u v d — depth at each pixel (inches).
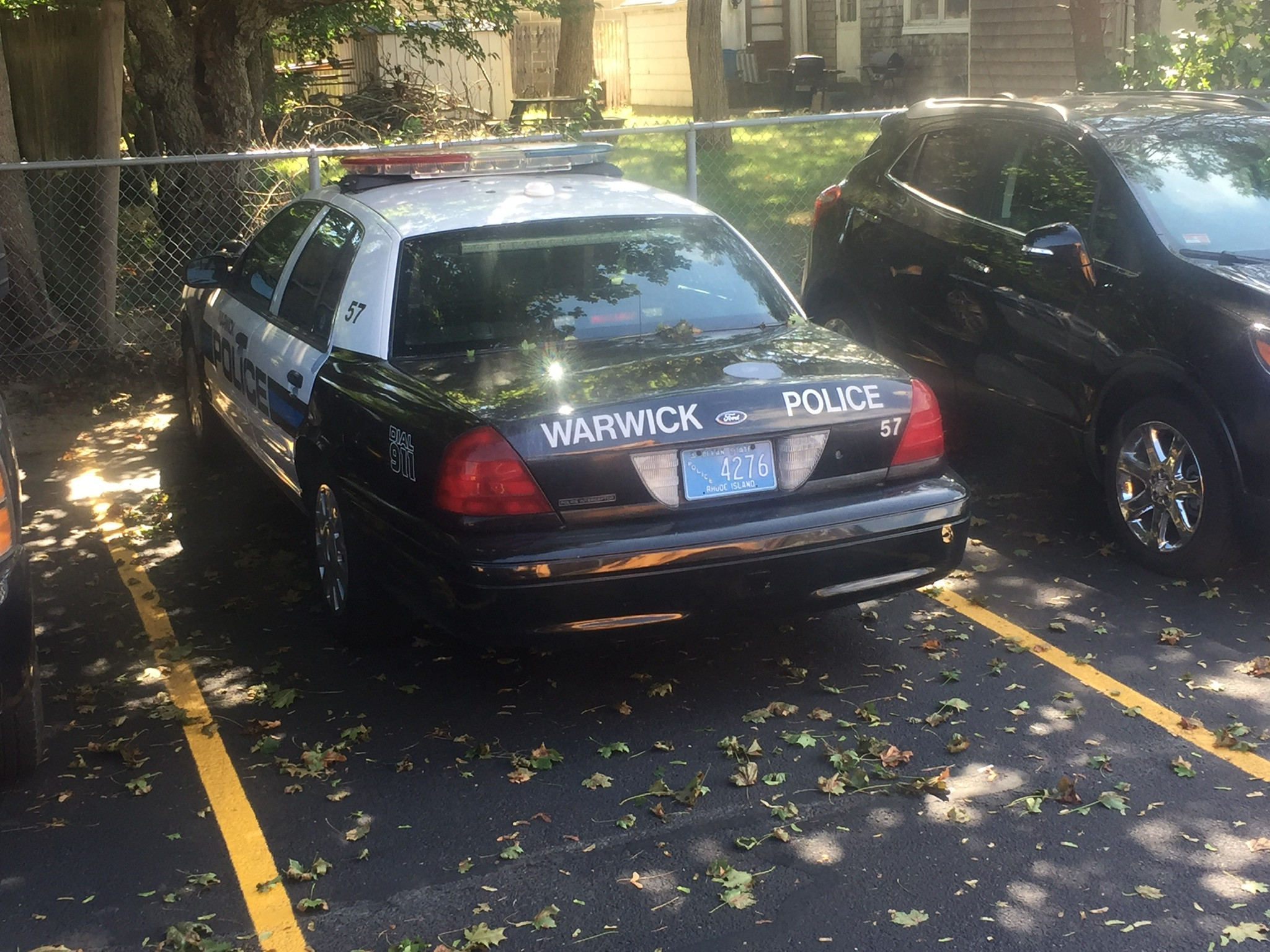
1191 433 212.4
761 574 168.7
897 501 176.4
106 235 375.2
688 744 174.4
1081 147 242.8
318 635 211.3
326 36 612.1
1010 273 247.0
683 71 1168.2
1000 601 217.2
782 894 141.4
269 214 406.6
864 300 286.0
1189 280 215.0
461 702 187.8
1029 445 292.8
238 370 249.6
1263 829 150.3
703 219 214.5
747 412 169.8
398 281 194.9
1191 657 194.7
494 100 1013.2
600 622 165.3
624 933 135.7
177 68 401.7
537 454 162.9
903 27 906.1
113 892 145.2
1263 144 243.6
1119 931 133.2
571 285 196.4
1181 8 452.4
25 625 158.1
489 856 150.4
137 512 271.0
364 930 137.6
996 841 149.9
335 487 192.4
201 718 184.9
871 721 178.5
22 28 374.6
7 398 354.0
